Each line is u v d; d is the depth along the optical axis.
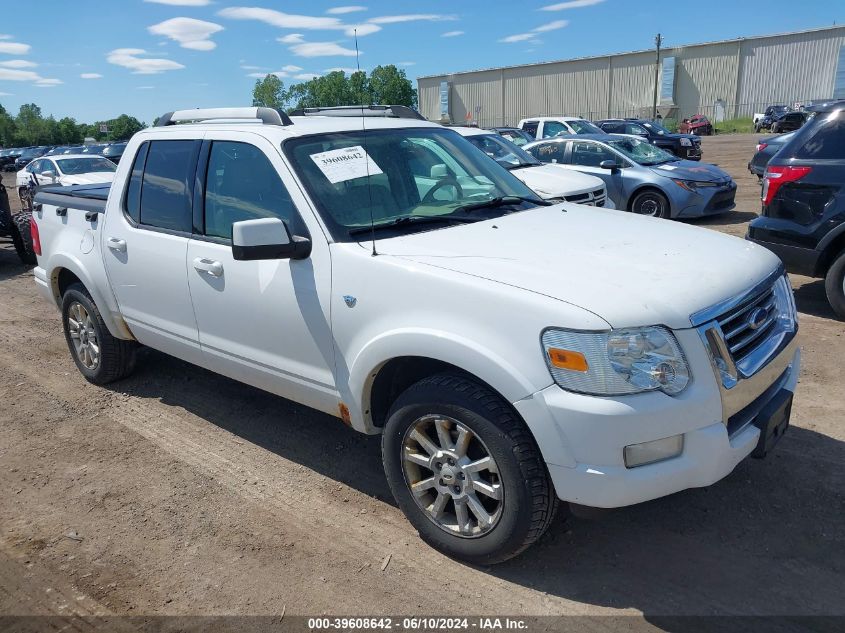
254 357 3.82
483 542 3.01
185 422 4.75
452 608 2.89
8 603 3.05
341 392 3.41
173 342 4.39
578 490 2.67
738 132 49.84
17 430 4.71
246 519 3.59
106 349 5.17
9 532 3.56
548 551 3.22
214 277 3.88
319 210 3.41
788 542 3.19
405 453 3.21
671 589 2.94
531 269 2.93
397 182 3.79
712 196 11.20
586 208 4.16
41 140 116.81
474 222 3.63
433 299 2.94
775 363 3.05
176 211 4.19
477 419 2.85
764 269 3.21
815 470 3.75
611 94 62.06
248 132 3.83
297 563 3.22
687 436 2.67
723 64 57.00
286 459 4.19
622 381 2.57
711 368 2.68
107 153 22.33
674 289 2.79
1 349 6.49
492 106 68.38
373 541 3.36
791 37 54.09
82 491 3.92
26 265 10.77
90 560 3.31
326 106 4.94
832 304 6.11
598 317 2.59
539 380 2.66
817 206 5.93
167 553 3.34
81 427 4.73
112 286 4.74
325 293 3.33
